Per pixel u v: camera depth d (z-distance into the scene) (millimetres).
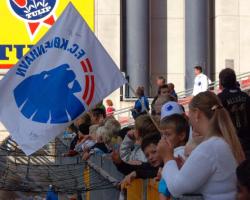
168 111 8031
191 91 30828
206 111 5766
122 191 8531
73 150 13383
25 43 31438
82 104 8789
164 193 6008
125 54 33375
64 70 8742
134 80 32906
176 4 34719
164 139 5820
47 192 8922
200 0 33312
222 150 5547
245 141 10805
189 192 5559
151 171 7461
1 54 31406
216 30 33656
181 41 34531
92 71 8844
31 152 8594
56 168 12477
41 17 31484
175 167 5645
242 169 3869
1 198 11062
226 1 33344
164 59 34406
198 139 6043
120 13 32875
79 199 10664
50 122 8656
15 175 10406
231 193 5531
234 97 10906
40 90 8680
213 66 34094
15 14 31422
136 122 8219
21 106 8641
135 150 9023
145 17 33438
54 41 8766
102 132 11742
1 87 8609
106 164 9836
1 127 29047
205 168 5492
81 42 8820
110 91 8891
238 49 33250
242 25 33344
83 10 32062
